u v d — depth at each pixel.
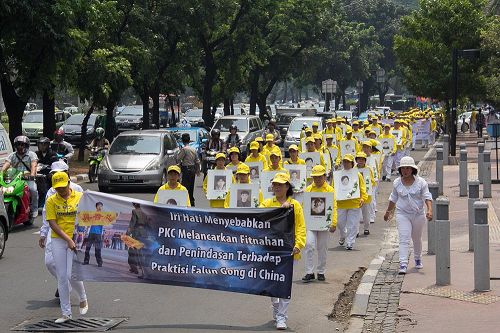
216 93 56.34
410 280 12.84
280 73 58.22
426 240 17.28
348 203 16.30
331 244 17.09
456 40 39.59
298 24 55.41
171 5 40.84
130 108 58.12
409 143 34.31
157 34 40.34
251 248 10.41
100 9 32.44
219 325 10.37
